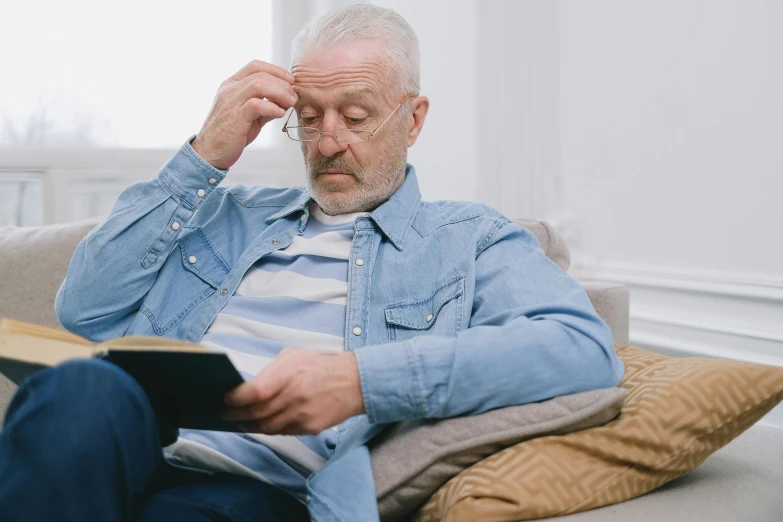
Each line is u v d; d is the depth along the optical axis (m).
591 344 1.08
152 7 2.85
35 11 2.69
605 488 0.98
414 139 1.44
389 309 1.24
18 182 2.67
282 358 0.98
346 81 1.27
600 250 2.36
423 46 3.00
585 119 2.38
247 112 1.31
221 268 1.38
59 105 2.75
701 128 2.04
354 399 1.00
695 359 1.14
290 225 1.38
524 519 0.94
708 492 1.04
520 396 1.03
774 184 1.86
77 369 0.79
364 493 1.00
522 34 2.55
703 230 2.05
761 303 1.91
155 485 0.99
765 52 1.86
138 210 1.34
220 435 1.13
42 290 1.55
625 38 2.24
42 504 0.73
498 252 1.26
